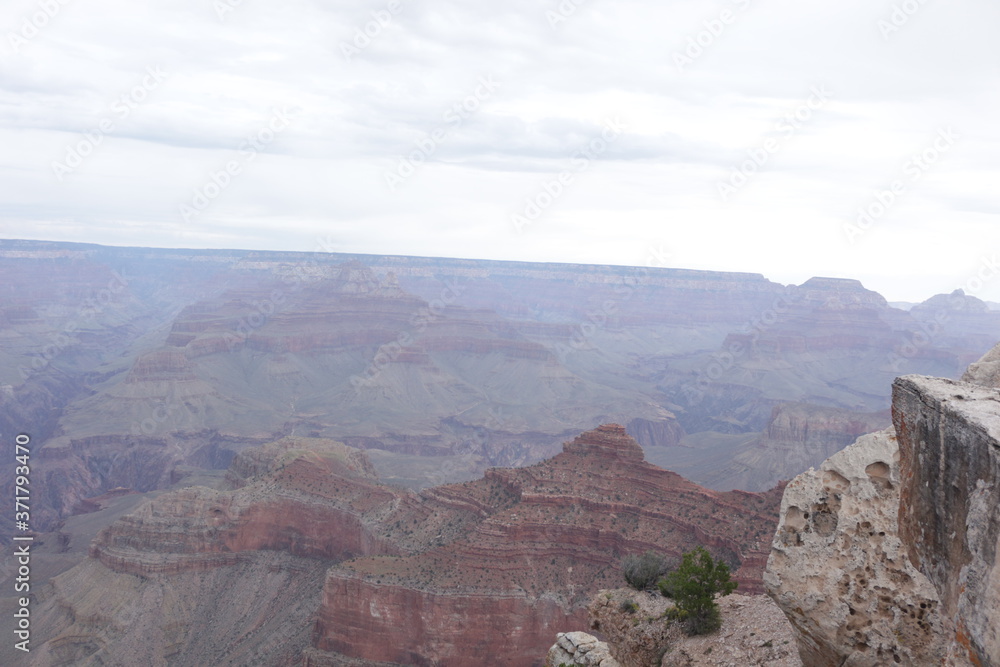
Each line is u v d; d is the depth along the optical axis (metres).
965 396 14.30
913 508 15.34
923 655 16.88
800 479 19.58
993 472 12.58
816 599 18.42
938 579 14.35
